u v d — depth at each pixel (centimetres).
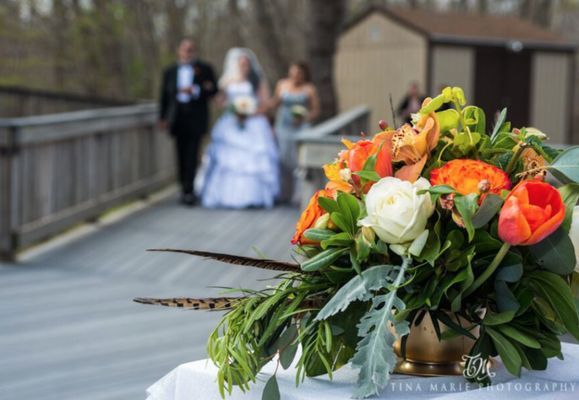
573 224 170
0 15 2319
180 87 1048
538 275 173
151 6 2469
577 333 172
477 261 171
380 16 2175
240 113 1050
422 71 2105
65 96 1495
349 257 180
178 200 1110
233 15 2652
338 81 2270
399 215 167
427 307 173
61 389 418
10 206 727
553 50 2275
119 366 456
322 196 181
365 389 163
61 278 674
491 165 177
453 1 3344
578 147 175
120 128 1005
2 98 1627
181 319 554
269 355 184
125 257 750
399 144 177
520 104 2244
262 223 932
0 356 472
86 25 2359
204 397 190
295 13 2870
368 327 166
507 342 172
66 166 845
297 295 182
